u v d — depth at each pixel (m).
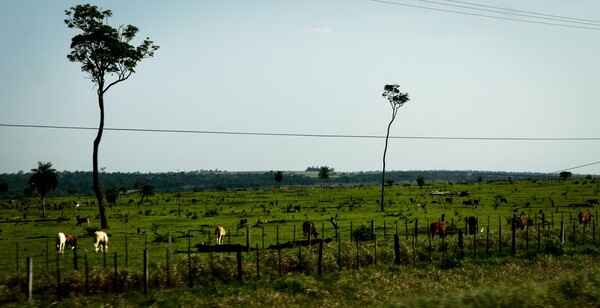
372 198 108.38
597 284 17.39
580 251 37.50
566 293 16.55
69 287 25.33
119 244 43.78
